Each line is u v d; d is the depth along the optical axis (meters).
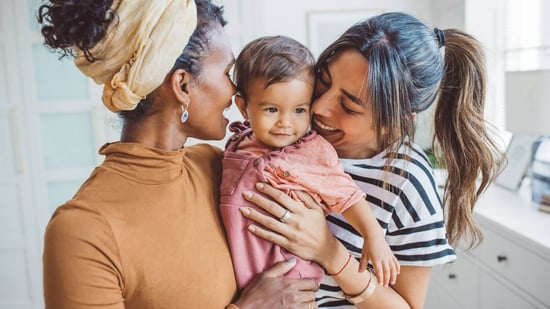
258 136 1.12
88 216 0.87
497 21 2.80
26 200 3.39
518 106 2.22
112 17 0.85
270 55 1.08
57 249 0.85
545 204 2.20
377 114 1.08
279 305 1.00
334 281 1.19
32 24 3.22
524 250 1.90
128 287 0.90
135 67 0.87
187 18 0.89
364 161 1.19
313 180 1.08
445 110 1.27
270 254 1.06
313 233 1.07
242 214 1.05
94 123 3.32
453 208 1.32
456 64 1.23
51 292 0.85
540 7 2.47
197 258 0.96
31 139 3.32
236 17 3.34
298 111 1.11
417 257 1.14
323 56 1.13
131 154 0.95
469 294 2.33
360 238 1.18
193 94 0.97
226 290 1.00
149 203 0.94
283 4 3.48
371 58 1.06
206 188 1.06
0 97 3.27
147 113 0.96
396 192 1.14
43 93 3.29
